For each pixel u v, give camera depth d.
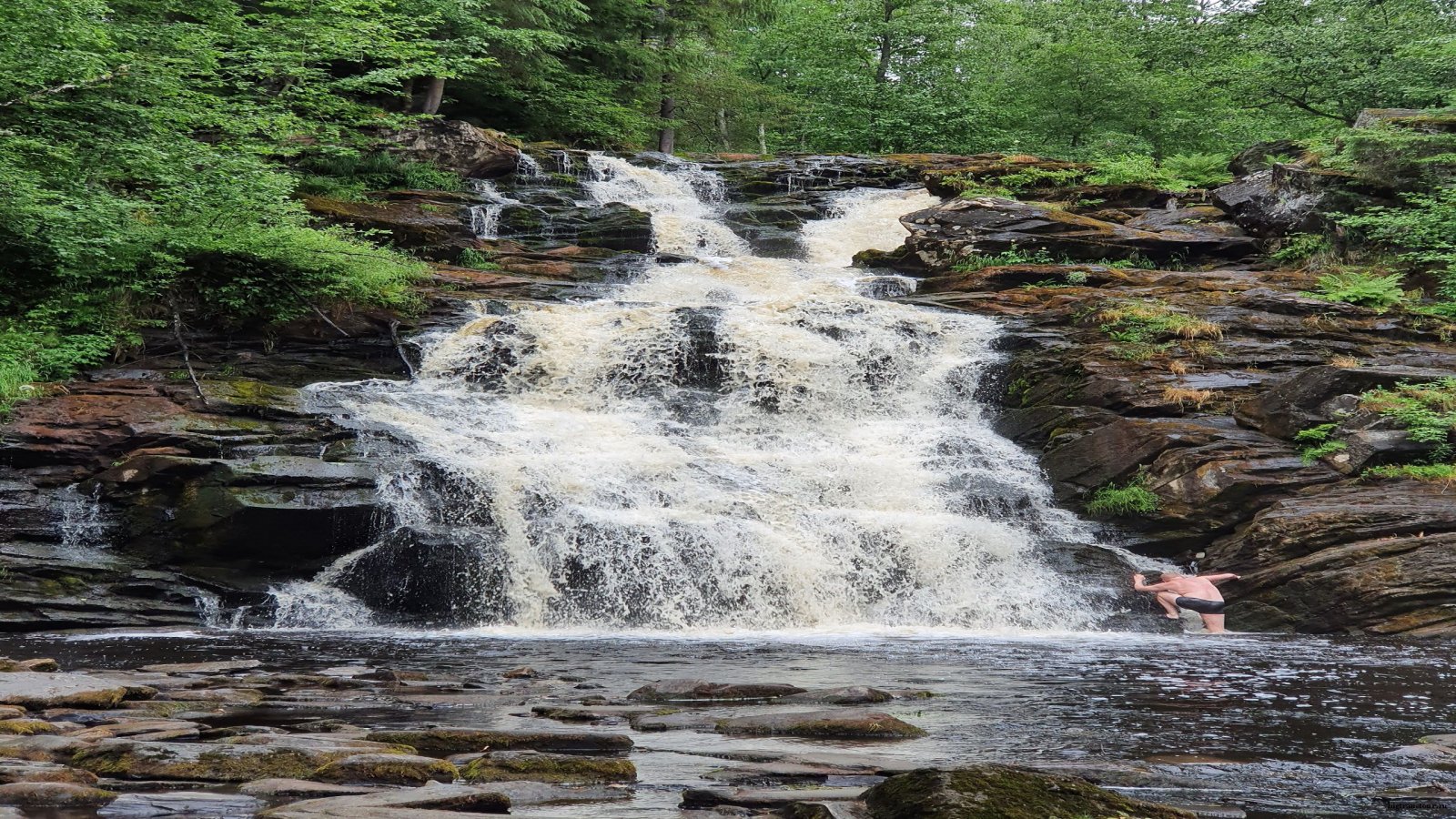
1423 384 14.95
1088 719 5.81
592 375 18.75
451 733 4.78
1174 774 4.42
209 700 6.06
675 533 13.23
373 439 14.88
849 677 7.63
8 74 17.12
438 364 18.91
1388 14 33.31
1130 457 15.33
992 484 15.90
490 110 37.94
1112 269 22.27
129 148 18.12
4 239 17.36
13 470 13.55
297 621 12.63
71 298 17.58
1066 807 3.40
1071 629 12.71
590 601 12.84
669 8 41.31
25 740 4.44
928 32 43.97
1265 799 4.01
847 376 18.88
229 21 23.52
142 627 12.25
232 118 20.83
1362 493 13.65
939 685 7.20
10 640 10.71
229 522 13.02
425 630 12.17
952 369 18.92
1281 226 23.44
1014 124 44.84
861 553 13.62
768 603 13.04
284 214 20.11
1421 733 5.45
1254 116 38.81
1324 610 12.52
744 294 23.27
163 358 17.56
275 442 14.53
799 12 50.16
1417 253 21.16
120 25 20.34
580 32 38.88
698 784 4.09
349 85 24.28
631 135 40.50
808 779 4.16
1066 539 14.81
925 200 30.30
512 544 13.12
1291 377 15.51
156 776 4.10
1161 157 41.50
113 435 14.03
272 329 18.69
